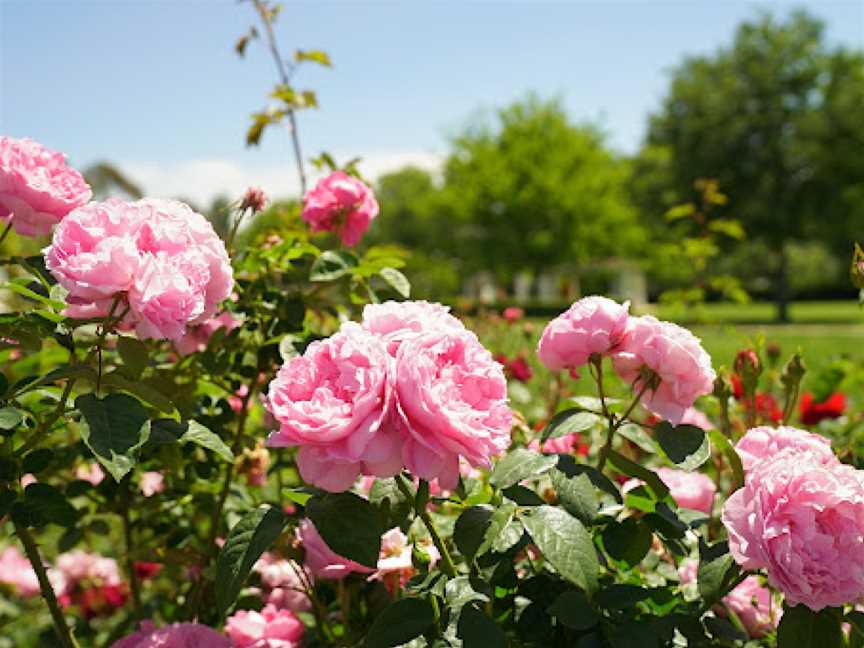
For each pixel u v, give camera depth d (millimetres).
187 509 2289
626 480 2064
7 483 1460
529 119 31203
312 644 1745
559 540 1154
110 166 3527
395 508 1328
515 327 4500
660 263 29062
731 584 1329
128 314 1289
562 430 1392
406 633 1147
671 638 1261
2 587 2760
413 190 47219
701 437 1345
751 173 28844
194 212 1398
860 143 28766
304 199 2309
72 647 1605
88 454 1999
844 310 34531
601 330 1330
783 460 1217
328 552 1449
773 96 29734
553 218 29906
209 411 1982
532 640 1343
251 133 2766
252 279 1963
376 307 1201
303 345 1783
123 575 2777
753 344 1969
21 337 1536
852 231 29453
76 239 1249
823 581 1140
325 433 996
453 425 1000
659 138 31469
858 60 30531
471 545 1161
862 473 1229
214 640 1537
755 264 40219
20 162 1499
